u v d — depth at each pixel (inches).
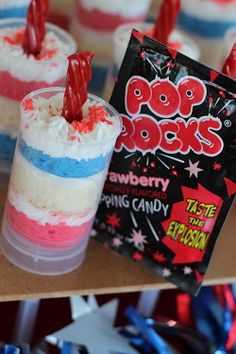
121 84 13.4
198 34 19.6
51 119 12.5
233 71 13.3
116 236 14.6
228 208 13.4
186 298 18.2
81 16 18.2
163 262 14.3
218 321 17.3
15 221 13.3
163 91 13.1
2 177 15.5
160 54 12.9
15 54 14.6
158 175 13.7
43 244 13.3
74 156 12.1
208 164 13.2
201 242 13.8
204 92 12.8
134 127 13.6
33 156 12.3
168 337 16.6
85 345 15.6
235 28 18.7
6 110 14.9
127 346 15.9
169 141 13.4
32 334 17.0
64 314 17.7
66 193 12.6
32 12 14.4
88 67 12.1
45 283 13.6
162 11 15.2
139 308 17.2
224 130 12.9
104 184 14.3
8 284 13.3
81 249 13.9
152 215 14.1
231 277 14.9
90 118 12.8
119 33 16.4
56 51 15.2
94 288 13.9
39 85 14.6
